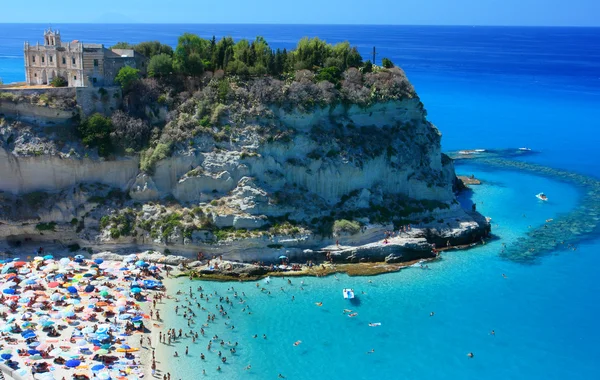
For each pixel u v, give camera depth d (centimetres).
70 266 8050
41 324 6494
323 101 9912
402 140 10394
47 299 7125
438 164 10819
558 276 8488
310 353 6581
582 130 18612
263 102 9638
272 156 9312
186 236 8438
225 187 9025
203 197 8938
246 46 11306
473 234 9600
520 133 18062
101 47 9862
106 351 6197
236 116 9481
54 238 8712
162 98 9662
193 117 9506
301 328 7025
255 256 8481
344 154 9600
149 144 9231
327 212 9169
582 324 7312
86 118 9294
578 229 10269
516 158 15100
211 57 10769
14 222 8531
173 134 9212
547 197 12006
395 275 8375
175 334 6750
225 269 8200
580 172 13912
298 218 8956
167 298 7494
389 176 10019
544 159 15050
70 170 8919
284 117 9638
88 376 5825
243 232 8544
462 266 8725
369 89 10475
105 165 9025
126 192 9038
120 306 7088
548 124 19475
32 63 10269
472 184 12719
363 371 6322
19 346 6216
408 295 7844
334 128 9925
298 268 8425
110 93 9562
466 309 7569
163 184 9075
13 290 7219
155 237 8500
